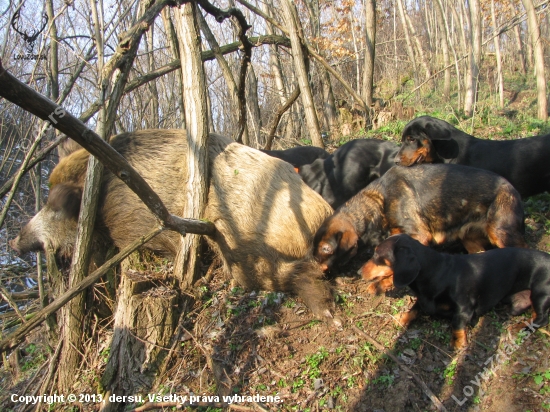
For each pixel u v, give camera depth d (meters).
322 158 2.84
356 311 1.82
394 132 3.91
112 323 2.00
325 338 1.73
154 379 1.74
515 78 7.25
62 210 2.12
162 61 5.86
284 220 1.91
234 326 1.83
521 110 4.60
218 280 2.07
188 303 1.94
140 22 1.64
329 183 2.45
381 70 9.33
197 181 1.92
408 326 1.70
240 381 1.64
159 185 2.03
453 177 1.90
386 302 1.84
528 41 8.09
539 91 4.05
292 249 1.91
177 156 2.07
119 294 1.92
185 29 1.89
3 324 2.39
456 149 2.27
